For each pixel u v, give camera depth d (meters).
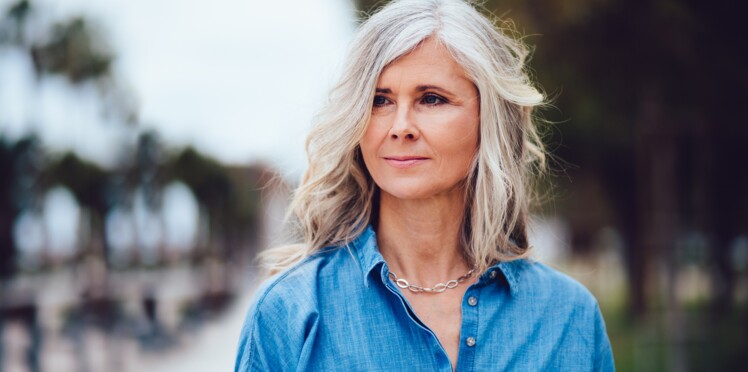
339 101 1.46
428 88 1.43
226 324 15.35
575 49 8.09
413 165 1.44
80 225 23.75
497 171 1.47
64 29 22.88
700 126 9.05
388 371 1.42
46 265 28.55
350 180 1.58
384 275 1.45
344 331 1.44
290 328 1.45
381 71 1.43
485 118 1.46
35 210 23.19
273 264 1.65
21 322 15.45
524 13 7.74
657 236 9.30
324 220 1.56
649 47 7.98
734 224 10.85
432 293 1.53
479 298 1.51
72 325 15.07
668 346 8.76
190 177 26.30
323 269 1.52
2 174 22.30
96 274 18.20
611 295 18.03
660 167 9.27
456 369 1.46
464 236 1.57
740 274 11.69
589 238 26.91
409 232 1.54
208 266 23.38
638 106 8.95
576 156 12.57
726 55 7.74
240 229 28.48
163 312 17.78
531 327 1.53
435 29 1.42
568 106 9.05
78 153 23.36
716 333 9.71
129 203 24.95
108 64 23.52
